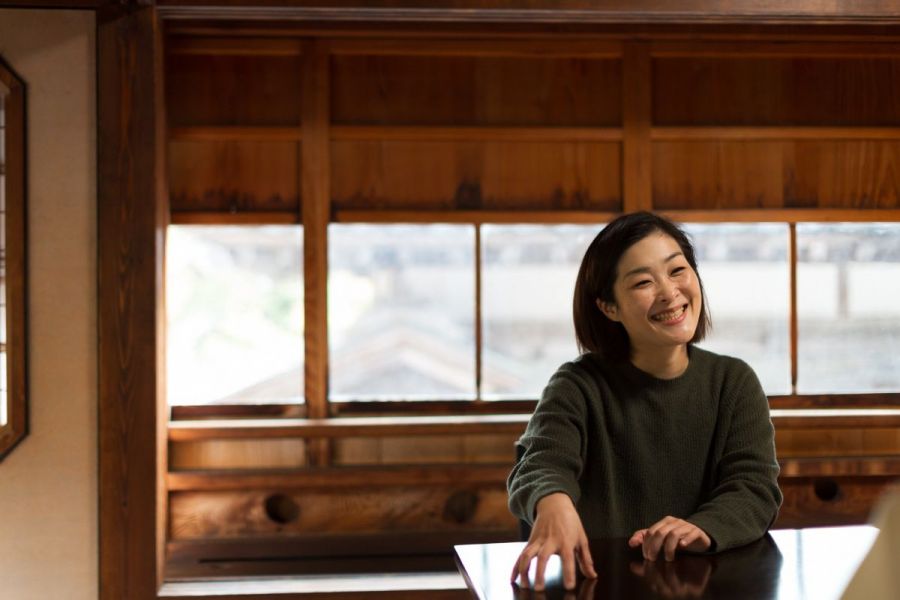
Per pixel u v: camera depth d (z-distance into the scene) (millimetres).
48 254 2688
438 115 3061
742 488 1314
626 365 1443
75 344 2693
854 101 3115
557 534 1139
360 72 3045
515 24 3012
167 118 2965
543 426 1401
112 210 2684
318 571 2957
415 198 3055
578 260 3094
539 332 3086
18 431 2652
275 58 3023
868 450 3102
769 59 3102
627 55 3055
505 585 1094
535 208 3072
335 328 3053
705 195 3092
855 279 3125
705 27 3029
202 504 2963
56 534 2691
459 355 3076
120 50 2688
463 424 2961
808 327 3117
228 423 2963
